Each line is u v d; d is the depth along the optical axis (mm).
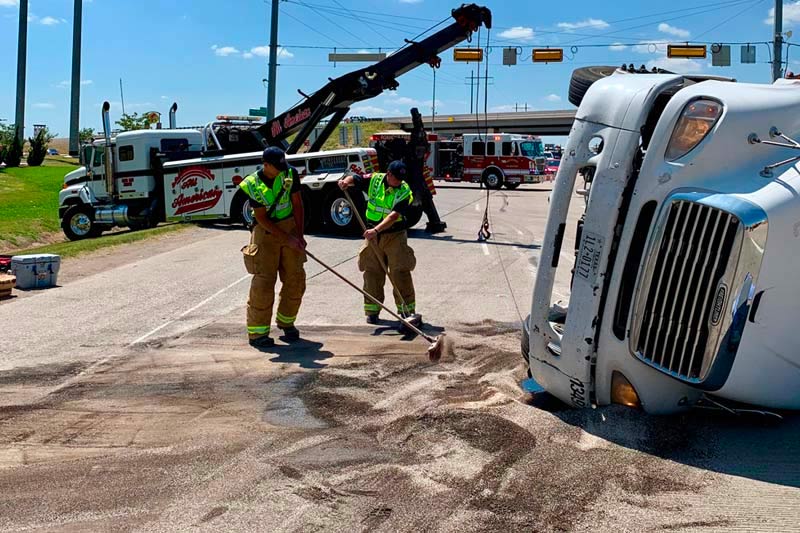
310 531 3605
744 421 4777
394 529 3605
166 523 3715
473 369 6285
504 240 16234
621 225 4465
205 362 6715
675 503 3807
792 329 4230
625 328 4480
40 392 5910
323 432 4895
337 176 16625
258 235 7195
